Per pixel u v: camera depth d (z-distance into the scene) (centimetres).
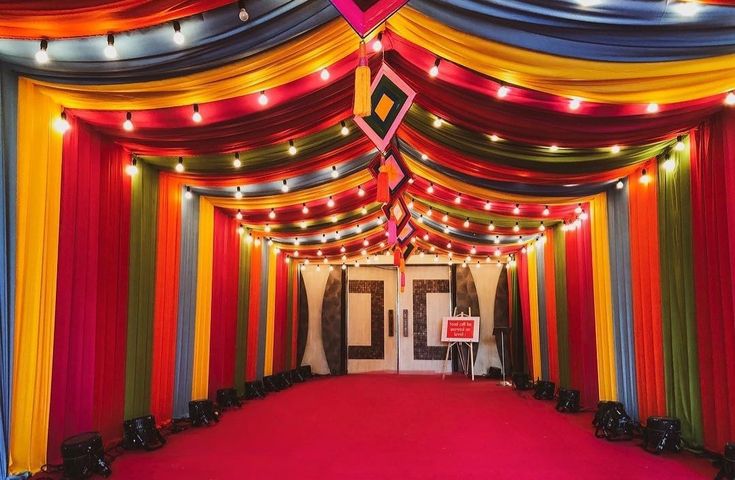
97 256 507
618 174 621
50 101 436
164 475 451
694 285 506
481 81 434
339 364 1388
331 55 412
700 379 496
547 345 1043
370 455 520
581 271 818
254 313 1016
